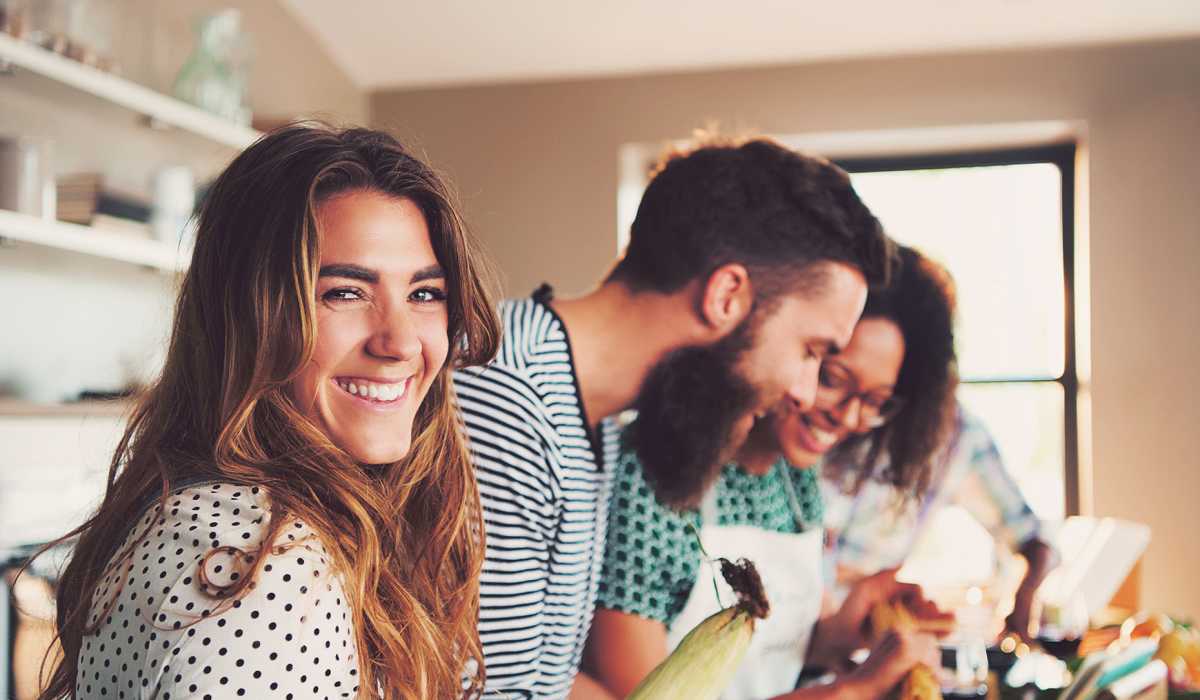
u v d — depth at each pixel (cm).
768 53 455
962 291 471
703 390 133
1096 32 423
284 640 66
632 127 476
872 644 174
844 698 135
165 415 82
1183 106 422
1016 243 468
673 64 468
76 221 310
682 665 89
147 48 379
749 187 130
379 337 80
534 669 122
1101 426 427
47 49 302
